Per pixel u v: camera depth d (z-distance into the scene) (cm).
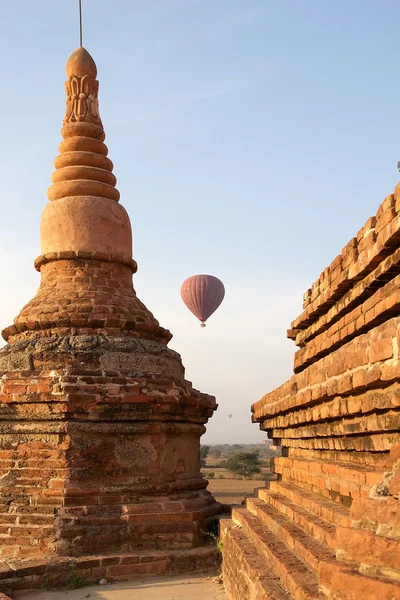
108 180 1599
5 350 1380
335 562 501
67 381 1286
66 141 1611
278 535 888
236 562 953
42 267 1556
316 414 872
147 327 1475
